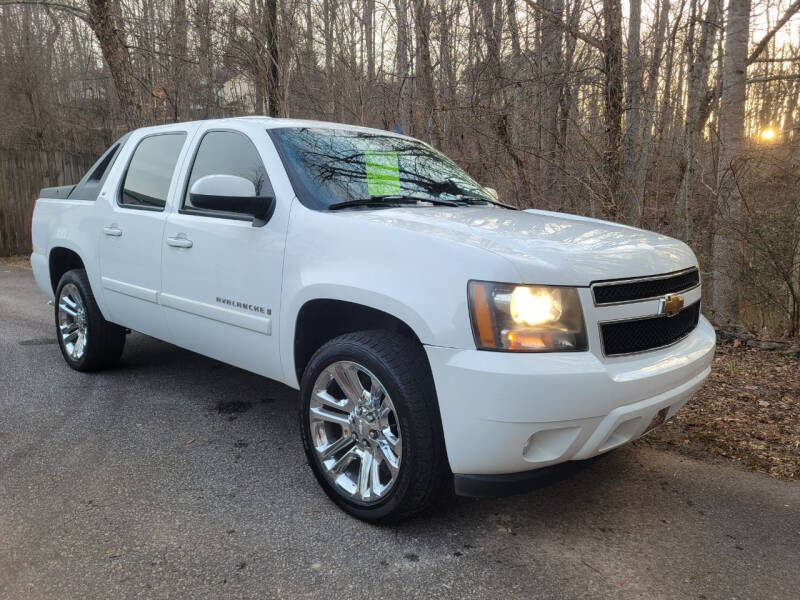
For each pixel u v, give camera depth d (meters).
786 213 6.44
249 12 9.47
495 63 7.81
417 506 2.67
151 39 10.66
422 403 2.57
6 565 2.47
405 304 2.55
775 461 3.53
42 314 7.19
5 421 3.94
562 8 7.81
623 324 2.60
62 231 4.91
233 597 2.31
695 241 7.24
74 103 20.73
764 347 5.65
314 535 2.73
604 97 6.96
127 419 4.01
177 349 5.66
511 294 2.38
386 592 2.36
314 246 2.99
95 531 2.73
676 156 8.45
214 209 3.14
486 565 2.54
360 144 3.85
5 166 12.36
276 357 3.26
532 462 2.45
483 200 3.96
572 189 7.43
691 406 4.34
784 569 2.55
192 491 3.11
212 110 11.06
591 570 2.52
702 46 8.34
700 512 3.00
